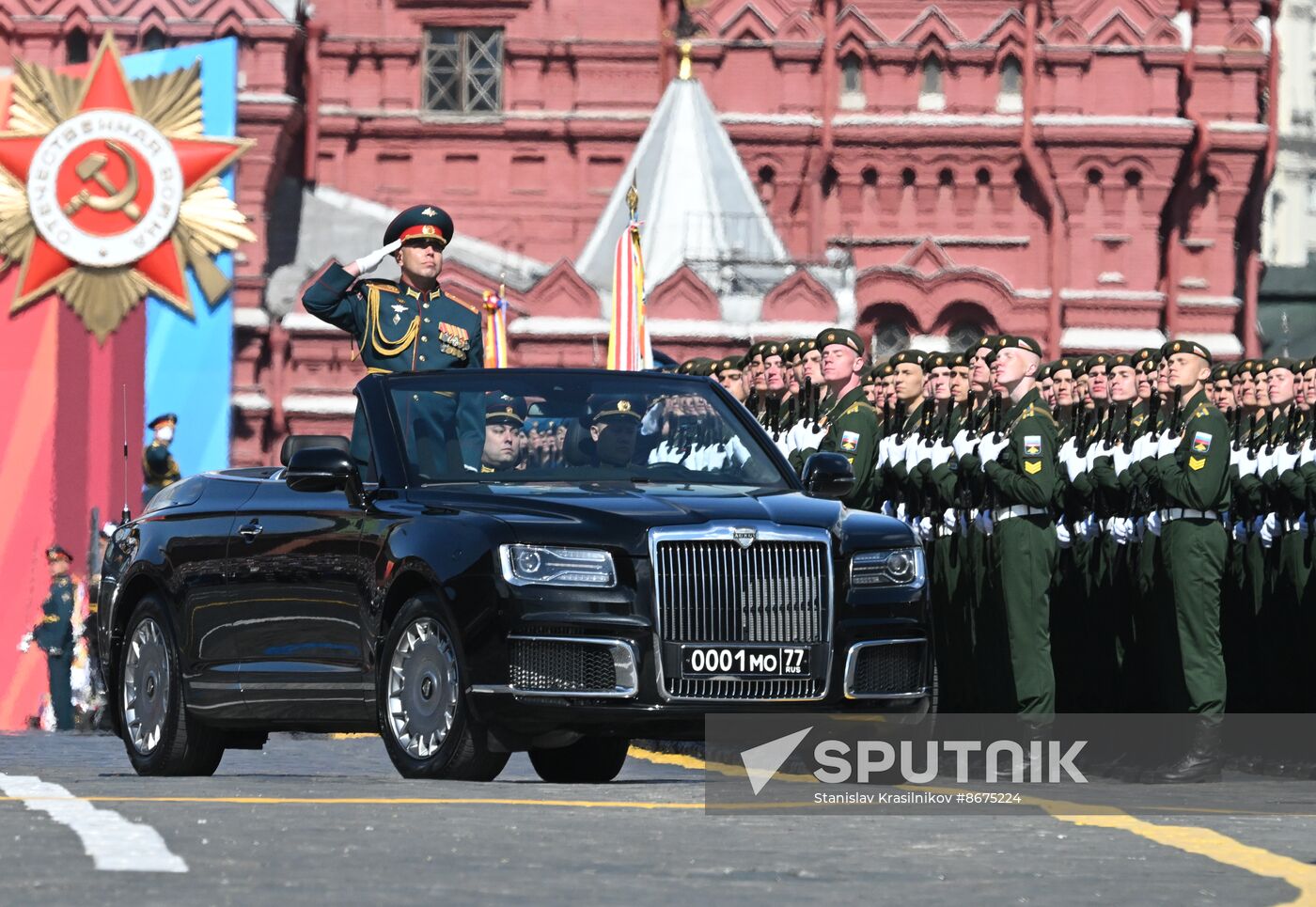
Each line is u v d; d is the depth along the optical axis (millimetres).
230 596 29578
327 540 28125
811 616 26266
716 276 122938
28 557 89688
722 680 25812
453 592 25938
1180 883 17234
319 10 132000
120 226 101938
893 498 41469
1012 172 132125
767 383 43094
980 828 21141
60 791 24156
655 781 30703
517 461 28281
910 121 131500
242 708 29312
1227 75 132875
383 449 28391
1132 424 38438
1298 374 39250
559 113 132375
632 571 25672
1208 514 34594
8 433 97875
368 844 18578
